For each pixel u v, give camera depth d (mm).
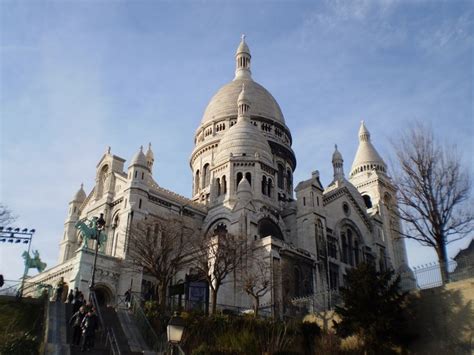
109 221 66750
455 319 34031
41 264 60969
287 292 54906
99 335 33750
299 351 36312
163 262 50969
